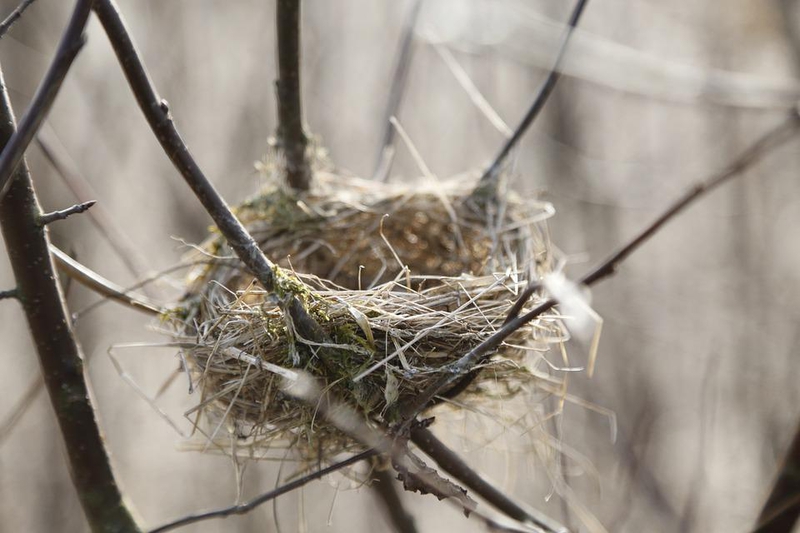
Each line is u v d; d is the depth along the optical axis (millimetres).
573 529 2971
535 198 3156
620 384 6070
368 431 2059
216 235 2727
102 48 6070
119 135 6242
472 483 2562
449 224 2943
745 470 5531
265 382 2184
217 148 6207
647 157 7570
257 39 6422
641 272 7230
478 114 6754
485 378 2316
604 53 5266
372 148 6648
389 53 6797
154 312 2512
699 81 5121
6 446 6113
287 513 6004
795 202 7180
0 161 1583
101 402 6156
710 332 6551
